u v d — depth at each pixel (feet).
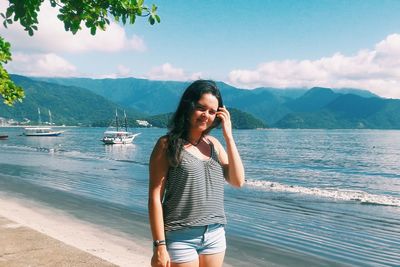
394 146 294.25
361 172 111.34
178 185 8.21
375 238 33.19
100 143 289.33
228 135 8.68
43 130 454.81
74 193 56.34
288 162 143.64
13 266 16.81
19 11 12.91
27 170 91.71
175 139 8.15
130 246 27.94
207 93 8.27
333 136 582.35
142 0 14.10
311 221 39.68
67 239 28.91
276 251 28.94
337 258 27.71
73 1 13.78
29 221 35.42
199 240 8.30
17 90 17.17
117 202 48.91
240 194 57.21
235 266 25.52
